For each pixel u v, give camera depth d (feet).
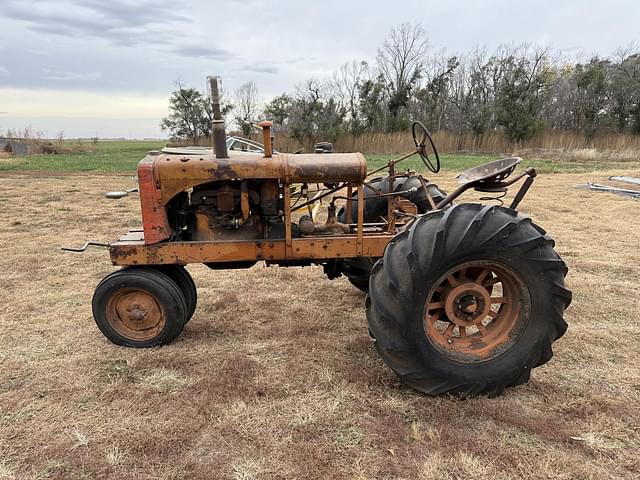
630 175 43.06
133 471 6.66
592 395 8.41
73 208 27.76
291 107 105.70
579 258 16.88
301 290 14.03
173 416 7.84
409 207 13.44
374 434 7.39
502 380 8.31
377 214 13.82
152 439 7.25
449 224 8.04
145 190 9.77
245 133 116.37
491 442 7.22
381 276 8.20
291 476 6.54
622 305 12.68
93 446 7.15
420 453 7.00
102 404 8.21
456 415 7.90
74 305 12.84
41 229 22.17
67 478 6.56
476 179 10.09
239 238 10.53
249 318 11.98
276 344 10.50
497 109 96.12
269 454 6.97
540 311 8.38
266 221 10.65
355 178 9.97
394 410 8.04
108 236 20.81
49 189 36.35
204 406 8.09
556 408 8.09
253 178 9.80
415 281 7.82
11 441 7.28
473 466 6.71
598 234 20.45
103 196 32.68
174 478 6.53
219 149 9.89
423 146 12.39
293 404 8.18
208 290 13.99
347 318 12.01
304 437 7.36
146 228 9.91
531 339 8.40
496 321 8.92
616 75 109.70
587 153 69.92
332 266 11.36
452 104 118.52
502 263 8.17
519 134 90.43
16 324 11.55
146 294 10.14
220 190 10.22
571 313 12.16
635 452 7.04
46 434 7.42
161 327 10.25
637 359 9.83
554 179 40.11
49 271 15.79
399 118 108.47
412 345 8.02
